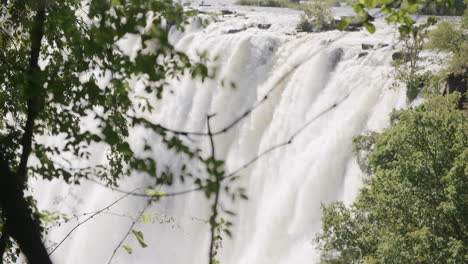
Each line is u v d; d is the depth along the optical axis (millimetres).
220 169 5219
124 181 44531
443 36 44625
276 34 56500
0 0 8578
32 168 8234
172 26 60344
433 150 26641
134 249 43844
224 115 49625
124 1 5984
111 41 6113
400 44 46562
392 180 27250
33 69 6293
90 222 44156
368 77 46438
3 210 4238
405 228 26531
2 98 8508
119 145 7035
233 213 5230
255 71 52875
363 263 29391
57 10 6652
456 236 25375
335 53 48969
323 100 47344
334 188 42781
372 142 37750
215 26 61156
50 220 7809
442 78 42844
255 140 48094
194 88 50375
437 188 25766
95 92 7328
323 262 30547
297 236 41688
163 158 40875
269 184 45094
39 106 6895
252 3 73312
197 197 43156
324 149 43812
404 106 42656
